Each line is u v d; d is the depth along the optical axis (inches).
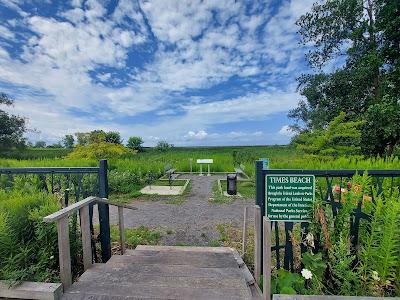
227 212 278.7
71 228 124.4
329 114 545.3
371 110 435.2
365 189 106.2
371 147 493.4
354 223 106.9
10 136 1187.9
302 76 588.4
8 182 175.6
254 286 105.5
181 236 202.4
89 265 116.7
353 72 504.1
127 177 454.9
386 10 450.0
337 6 512.1
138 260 129.8
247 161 768.3
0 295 91.3
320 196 110.9
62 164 553.9
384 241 93.0
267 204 110.0
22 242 108.6
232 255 138.6
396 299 81.7
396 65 454.3
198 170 729.6
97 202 130.6
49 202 123.3
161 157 948.0
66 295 90.0
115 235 199.0
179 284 98.0
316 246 109.3
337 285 100.4
